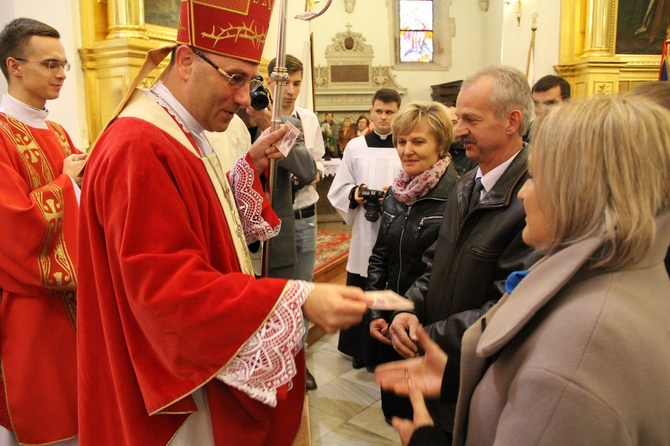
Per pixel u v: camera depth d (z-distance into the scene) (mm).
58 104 3682
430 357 1293
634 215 740
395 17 12797
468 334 1037
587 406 700
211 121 1323
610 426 694
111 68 3762
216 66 1245
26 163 2113
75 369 2070
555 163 809
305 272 3232
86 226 1216
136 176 1092
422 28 13016
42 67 2137
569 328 745
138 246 1072
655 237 769
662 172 761
